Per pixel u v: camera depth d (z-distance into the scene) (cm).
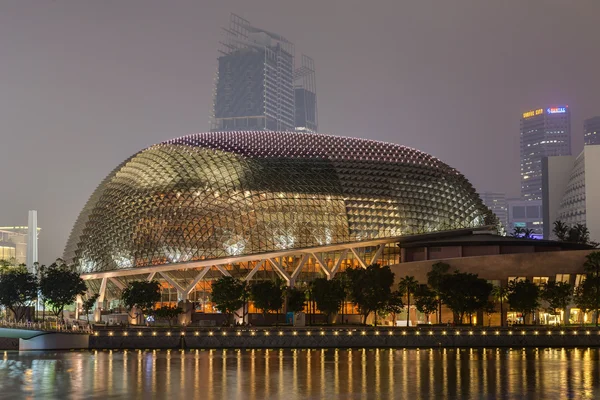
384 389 7644
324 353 11025
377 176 15850
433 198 16162
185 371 8844
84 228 16938
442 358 10294
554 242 15250
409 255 15662
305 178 15375
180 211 15112
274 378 8306
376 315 14250
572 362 9812
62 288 14612
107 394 7331
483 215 17012
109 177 17600
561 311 14500
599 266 13700
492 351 11431
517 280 14212
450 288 13075
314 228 15088
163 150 16450
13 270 16450
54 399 7069
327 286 13175
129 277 15838
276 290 13150
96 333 11844
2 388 7656
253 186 15088
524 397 7238
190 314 13988
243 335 11869
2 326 12875
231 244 14850
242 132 17188
